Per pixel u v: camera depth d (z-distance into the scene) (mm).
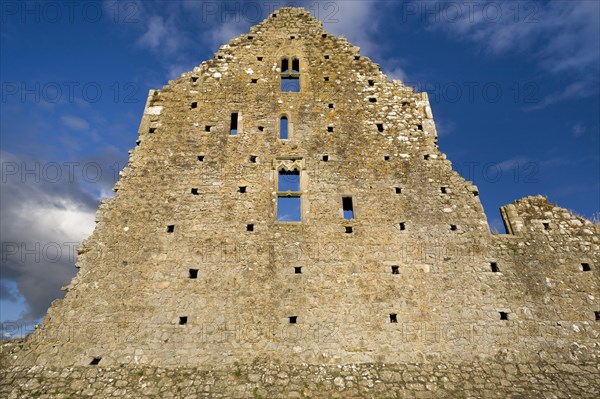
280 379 12320
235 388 12047
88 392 11875
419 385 12289
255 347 13062
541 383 12438
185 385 12102
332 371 12625
